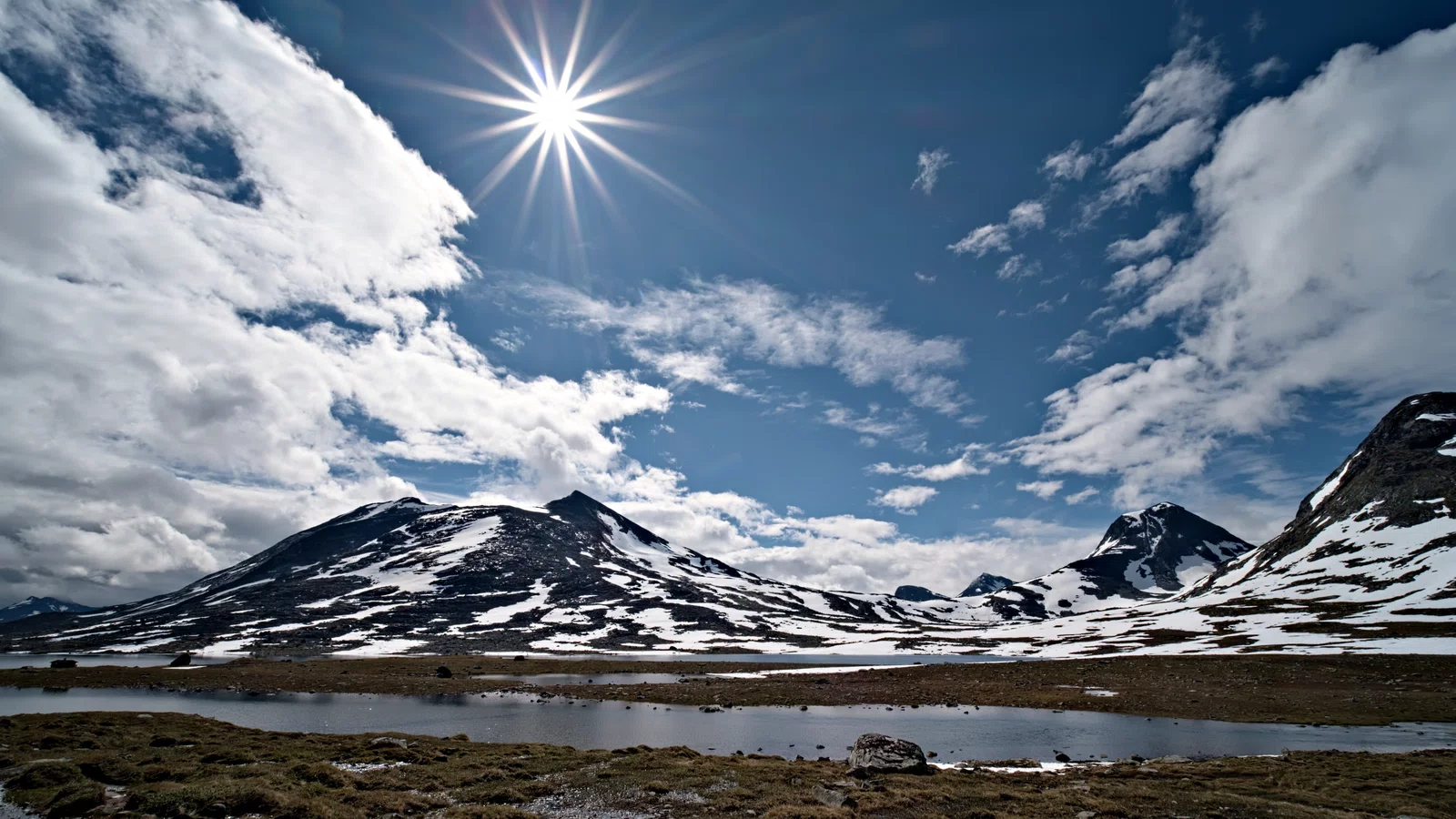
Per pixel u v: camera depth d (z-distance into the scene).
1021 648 146.88
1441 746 43.28
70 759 30.81
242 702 71.62
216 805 23.28
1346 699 61.94
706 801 27.91
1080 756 42.47
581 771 33.09
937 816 25.20
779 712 64.62
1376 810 26.47
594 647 168.75
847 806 26.84
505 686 87.00
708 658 147.12
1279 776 32.81
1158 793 28.92
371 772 32.38
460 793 28.59
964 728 54.00
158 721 44.94
